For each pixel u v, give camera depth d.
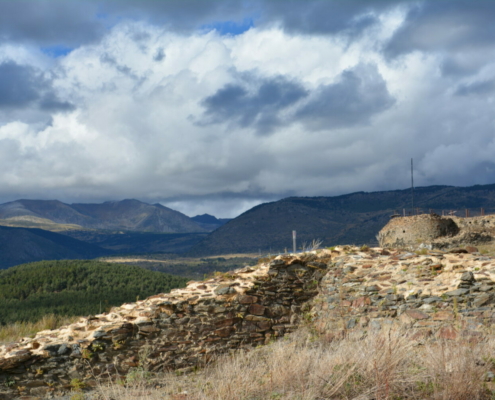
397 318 10.49
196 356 10.92
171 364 10.67
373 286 11.62
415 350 7.81
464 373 6.21
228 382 7.55
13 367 9.31
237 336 11.59
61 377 9.62
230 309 11.65
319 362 7.61
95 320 11.09
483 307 9.34
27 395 9.30
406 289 10.95
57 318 21.05
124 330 10.41
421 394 6.18
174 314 11.07
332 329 11.48
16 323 20.97
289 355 8.62
